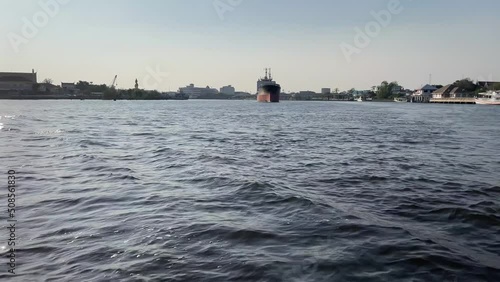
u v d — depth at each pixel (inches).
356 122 1836.9
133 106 4116.6
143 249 263.3
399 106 4719.5
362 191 444.5
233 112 2942.9
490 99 4704.7
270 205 377.4
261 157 715.4
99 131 1253.1
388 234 296.2
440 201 398.3
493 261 252.2
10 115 2030.0
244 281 219.5
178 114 2551.7
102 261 244.2
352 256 253.4
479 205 383.6
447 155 756.0
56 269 232.8
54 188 444.8
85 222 320.5
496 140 1053.2
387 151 812.0
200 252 258.5
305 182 494.3
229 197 407.8
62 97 5812.0
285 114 2662.4
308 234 293.9
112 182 480.1
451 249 269.9
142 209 359.6
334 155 748.6
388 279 224.1
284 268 234.8
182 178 506.9
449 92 5821.9
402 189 454.9
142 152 766.5
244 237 286.5
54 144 869.8
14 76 5383.9
